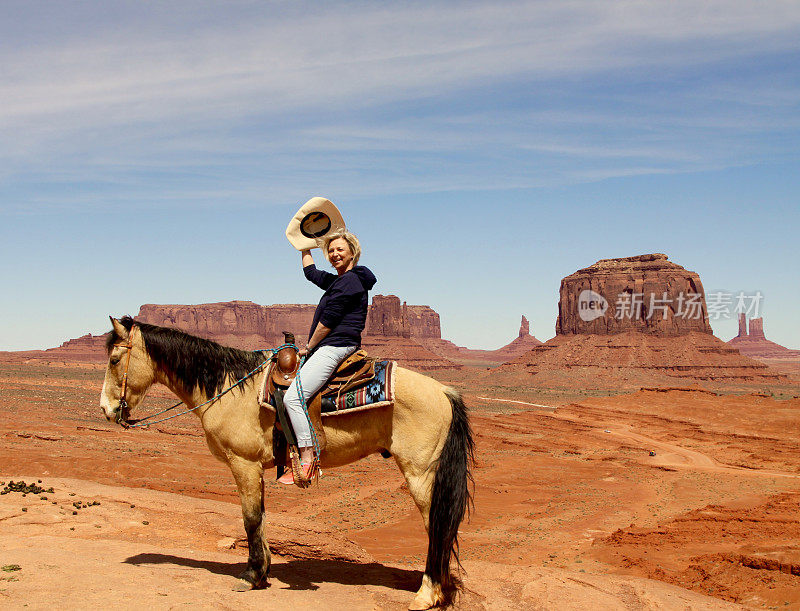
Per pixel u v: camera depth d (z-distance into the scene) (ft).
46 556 21.98
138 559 23.71
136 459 142.10
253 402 21.66
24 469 120.98
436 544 20.42
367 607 20.30
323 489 132.46
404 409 20.77
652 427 303.07
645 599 23.20
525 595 22.03
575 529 102.89
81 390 395.55
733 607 23.59
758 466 195.83
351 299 21.44
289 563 26.63
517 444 240.53
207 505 34.99
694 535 84.79
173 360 22.18
